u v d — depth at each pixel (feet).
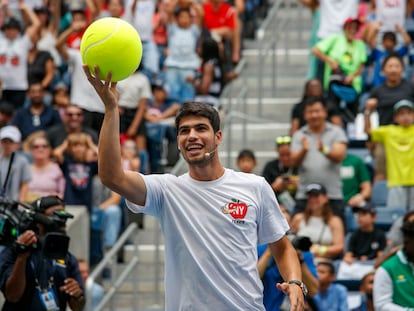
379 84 129.49
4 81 134.41
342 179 111.04
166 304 51.72
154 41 141.08
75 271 71.41
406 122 110.93
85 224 94.32
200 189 51.29
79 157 104.94
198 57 132.57
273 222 52.34
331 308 88.02
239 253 50.90
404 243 79.77
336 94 125.59
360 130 125.29
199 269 50.62
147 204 51.29
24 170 105.91
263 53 142.72
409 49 135.54
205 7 136.56
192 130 51.03
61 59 143.13
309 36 148.66
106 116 49.90
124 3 132.87
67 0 150.92
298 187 106.73
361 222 100.83
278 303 73.72
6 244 67.46
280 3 145.89
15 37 134.62
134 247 106.11
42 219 67.00
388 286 80.02
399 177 110.63
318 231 99.91
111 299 96.63
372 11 142.20
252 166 108.88
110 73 49.60
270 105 134.82
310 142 106.11
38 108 124.47
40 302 68.80
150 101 127.44
